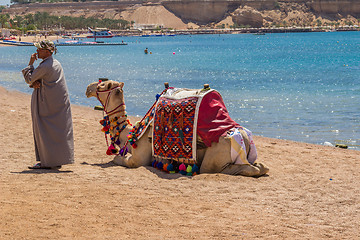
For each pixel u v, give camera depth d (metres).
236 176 6.97
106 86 7.88
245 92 25.86
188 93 7.31
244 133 7.18
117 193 6.11
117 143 8.01
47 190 6.11
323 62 54.25
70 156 7.53
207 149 7.09
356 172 7.77
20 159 8.44
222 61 59.47
